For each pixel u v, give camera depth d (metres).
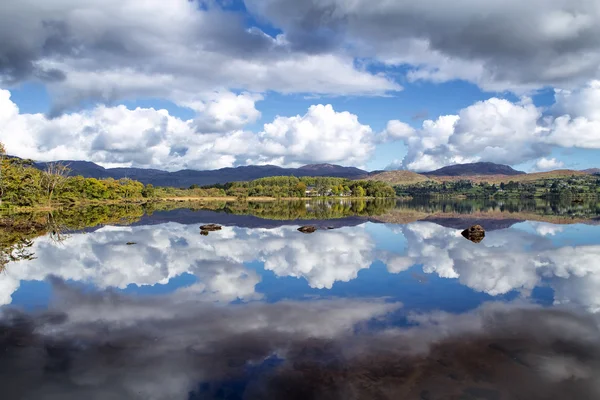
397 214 76.75
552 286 20.47
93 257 29.34
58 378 11.35
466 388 10.47
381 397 10.08
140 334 14.39
